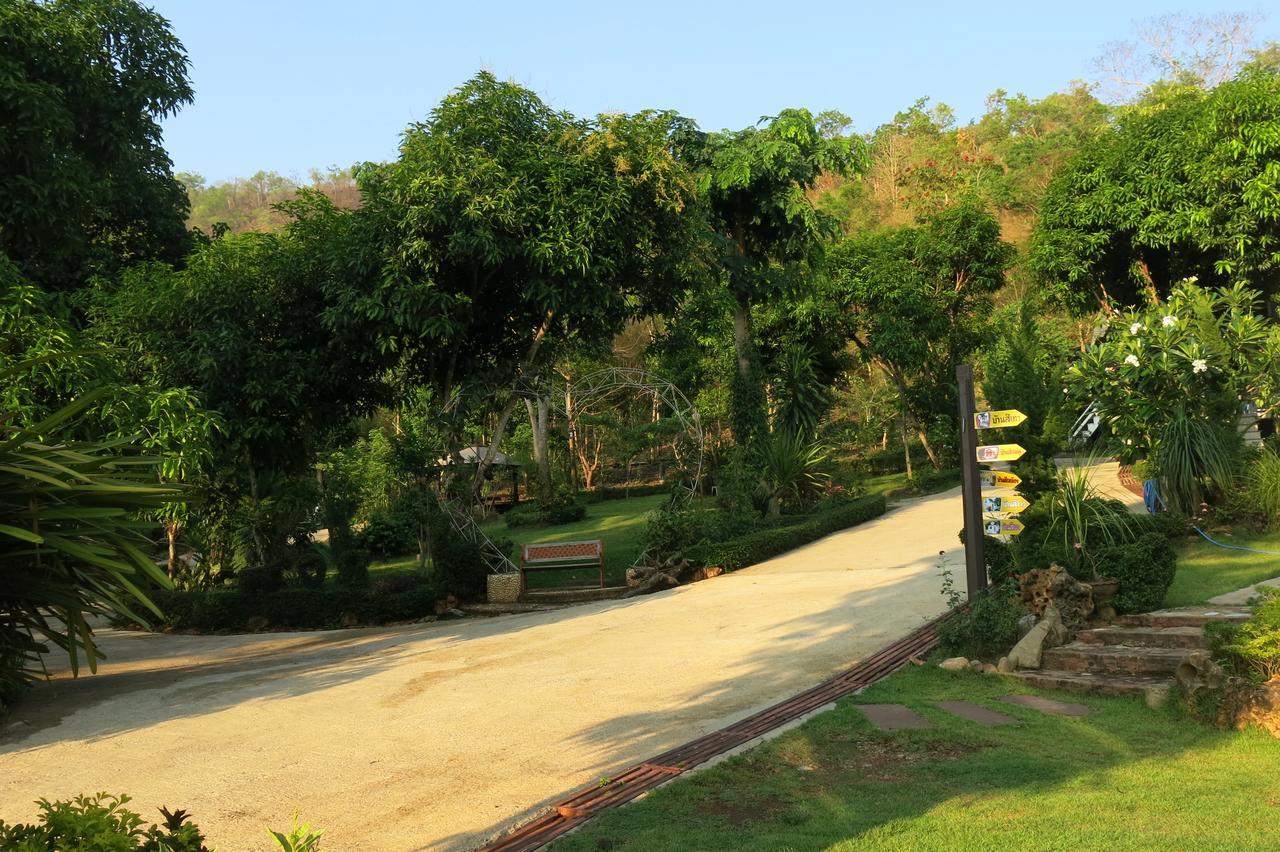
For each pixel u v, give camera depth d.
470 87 16.45
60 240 15.06
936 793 5.37
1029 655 8.32
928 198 56.78
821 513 22.12
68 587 7.44
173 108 17.59
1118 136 24.06
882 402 39.31
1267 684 6.57
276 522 18.58
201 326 15.94
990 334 31.80
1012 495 9.62
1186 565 11.62
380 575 22.31
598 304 16.48
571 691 8.51
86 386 11.57
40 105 13.25
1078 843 4.44
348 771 6.45
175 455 11.91
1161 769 5.73
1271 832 4.57
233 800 5.90
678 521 17.55
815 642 9.80
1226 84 21.78
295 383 16.56
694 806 5.21
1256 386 14.78
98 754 7.20
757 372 23.95
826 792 5.43
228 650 14.52
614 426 38.84
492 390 17.34
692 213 17.36
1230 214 21.53
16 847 2.85
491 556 17.19
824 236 25.80
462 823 5.29
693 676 8.77
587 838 4.77
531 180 15.75
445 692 8.88
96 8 15.66
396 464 17.09
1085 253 23.86
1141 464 15.59
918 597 11.64
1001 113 84.81
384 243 15.74
